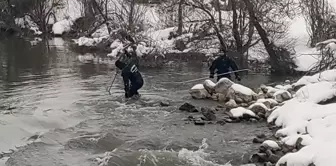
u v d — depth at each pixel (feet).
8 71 68.69
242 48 71.92
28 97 47.52
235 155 29.58
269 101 42.32
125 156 29.25
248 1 67.62
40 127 35.65
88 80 60.18
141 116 40.11
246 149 30.86
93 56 93.04
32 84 56.34
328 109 34.40
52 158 28.63
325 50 54.13
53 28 149.18
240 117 38.93
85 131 34.96
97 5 99.66
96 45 103.60
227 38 73.97
